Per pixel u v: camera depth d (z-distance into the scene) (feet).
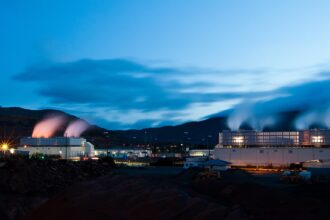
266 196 74.38
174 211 30.83
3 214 72.90
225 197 84.28
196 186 107.55
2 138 458.91
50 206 33.63
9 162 107.96
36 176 104.68
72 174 129.90
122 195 33.04
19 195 88.53
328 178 165.68
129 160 324.80
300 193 101.30
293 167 226.17
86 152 328.49
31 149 307.99
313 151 233.76
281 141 255.50
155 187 35.60
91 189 34.68
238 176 169.27
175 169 233.55
